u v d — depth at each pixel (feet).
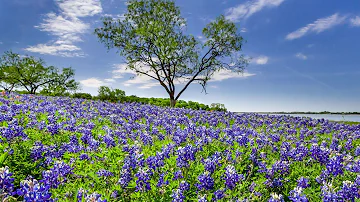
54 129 34.30
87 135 34.71
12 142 28.84
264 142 37.50
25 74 212.84
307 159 32.40
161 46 136.98
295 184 25.49
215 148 34.27
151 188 22.75
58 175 21.93
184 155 24.90
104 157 29.09
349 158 29.63
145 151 32.94
